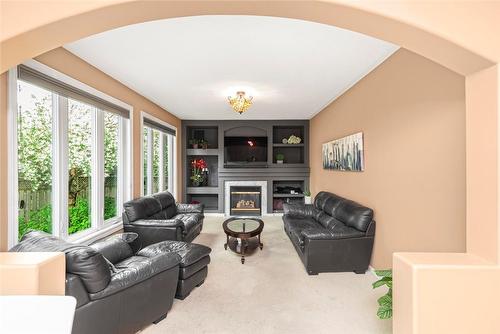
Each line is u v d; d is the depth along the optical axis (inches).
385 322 84.8
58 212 104.1
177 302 96.6
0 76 75.0
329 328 81.7
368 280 115.3
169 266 85.4
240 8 56.9
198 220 180.1
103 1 52.5
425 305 53.6
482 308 53.8
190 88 153.9
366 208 126.0
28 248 66.2
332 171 188.1
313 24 84.9
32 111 93.3
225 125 261.3
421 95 91.7
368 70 126.5
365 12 54.6
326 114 203.2
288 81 141.7
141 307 77.2
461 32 54.5
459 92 76.1
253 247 155.9
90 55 107.8
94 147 126.9
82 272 63.1
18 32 52.7
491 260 55.3
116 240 104.2
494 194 54.6
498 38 54.5
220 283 112.5
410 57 97.3
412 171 96.8
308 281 114.5
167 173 233.9
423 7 54.4
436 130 85.0
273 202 272.5
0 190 75.3
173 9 56.4
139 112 166.6
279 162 264.5
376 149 122.6
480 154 57.8
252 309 92.2
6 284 51.8
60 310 41.1
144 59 112.1
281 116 244.5
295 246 151.6
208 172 278.1
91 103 117.2
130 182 154.5
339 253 120.6
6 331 40.5
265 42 97.2
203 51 104.4
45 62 92.2
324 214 165.8
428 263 54.6
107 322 68.4
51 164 102.5
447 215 80.9
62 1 52.6
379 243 119.4
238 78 136.8
